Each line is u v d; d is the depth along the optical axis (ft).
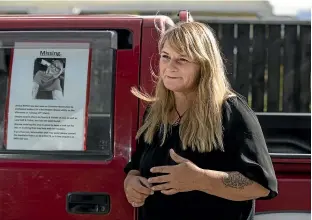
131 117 7.81
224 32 18.63
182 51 6.48
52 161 7.72
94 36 7.83
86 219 7.66
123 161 7.72
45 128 7.76
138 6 28.53
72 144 7.74
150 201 6.80
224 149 6.40
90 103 7.88
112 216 7.66
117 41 7.97
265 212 8.18
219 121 6.41
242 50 18.62
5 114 7.80
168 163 6.64
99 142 7.82
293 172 8.45
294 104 18.67
